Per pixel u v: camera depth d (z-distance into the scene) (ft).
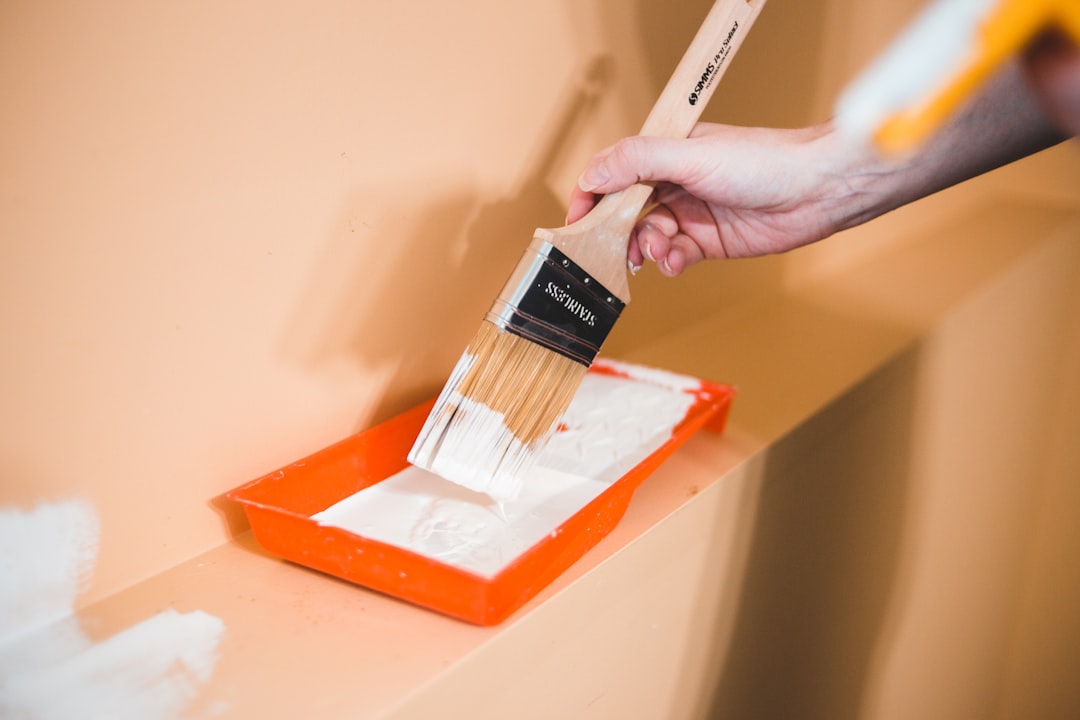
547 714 2.03
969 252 4.78
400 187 2.15
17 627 1.72
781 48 3.39
